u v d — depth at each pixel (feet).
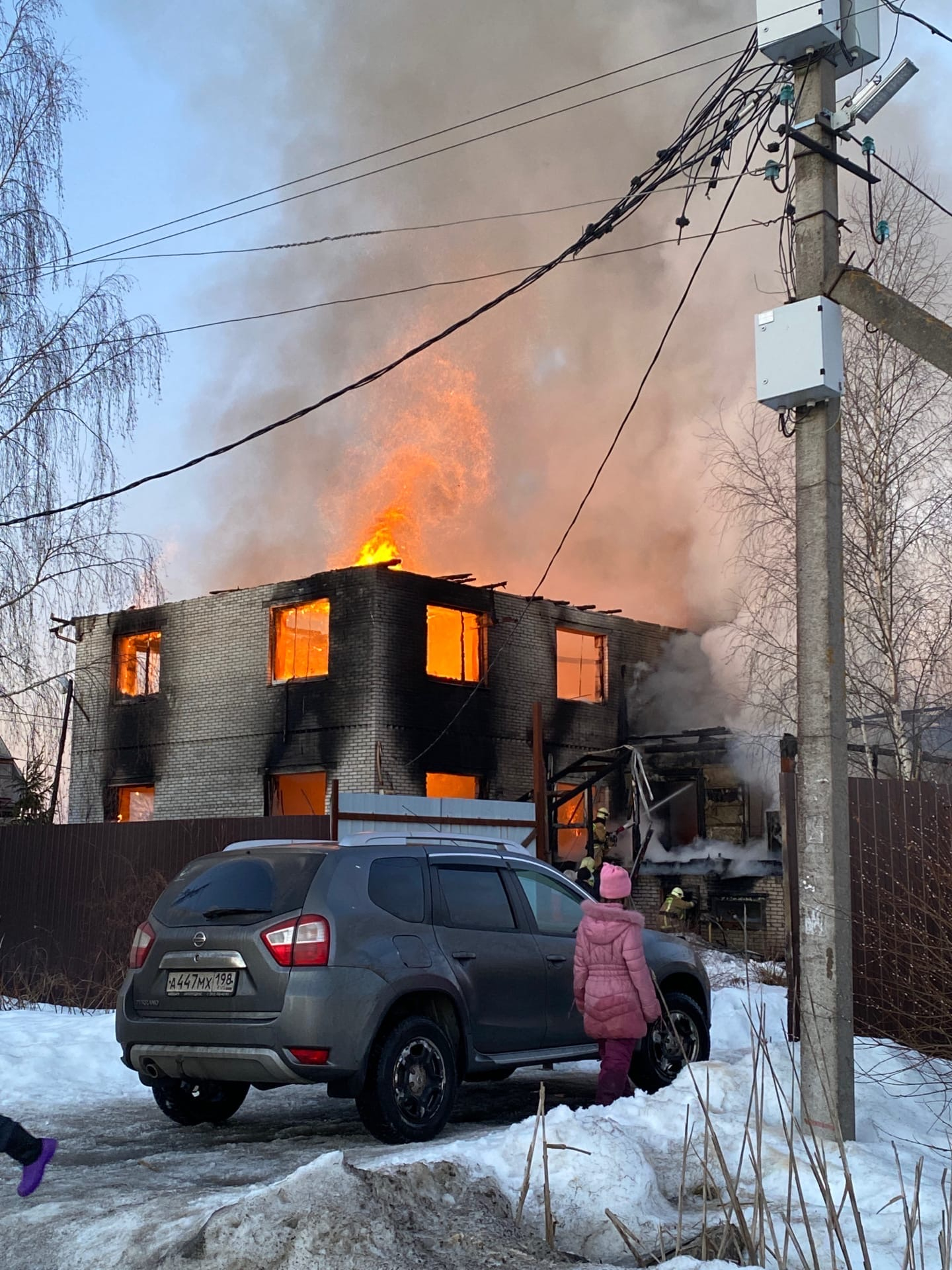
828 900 21.11
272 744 80.02
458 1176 15.94
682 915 78.48
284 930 21.31
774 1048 26.21
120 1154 21.77
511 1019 24.14
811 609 22.08
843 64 24.26
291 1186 14.76
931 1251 15.19
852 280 22.41
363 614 76.18
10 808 96.68
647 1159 17.78
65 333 56.85
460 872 24.75
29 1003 46.96
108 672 91.40
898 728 49.34
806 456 22.57
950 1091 25.58
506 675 83.25
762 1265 13.82
